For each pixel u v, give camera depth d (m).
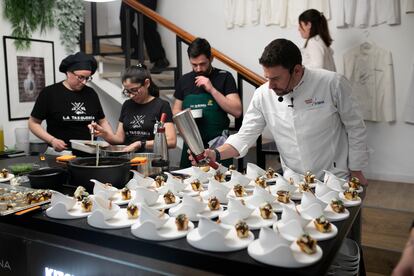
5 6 3.21
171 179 1.45
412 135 3.70
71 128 2.74
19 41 3.33
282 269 0.85
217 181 1.46
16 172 1.78
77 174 1.47
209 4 4.61
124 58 3.82
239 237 1.00
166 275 1.00
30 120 2.70
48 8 3.53
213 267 0.91
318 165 1.86
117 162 1.59
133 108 2.54
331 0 3.88
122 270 1.07
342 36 3.87
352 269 1.32
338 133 1.84
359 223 1.56
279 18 4.15
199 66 2.44
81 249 1.14
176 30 3.19
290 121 1.85
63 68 2.68
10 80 3.30
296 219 1.06
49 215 1.18
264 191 1.28
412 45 3.59
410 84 3.59
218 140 2.50
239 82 2.84
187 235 1.00
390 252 2.26
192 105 2.57
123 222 1.11
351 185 1.49
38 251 1.21
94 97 2.84
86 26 4.29
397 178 3.77
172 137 2.41
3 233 1.28
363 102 3.81
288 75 1.61
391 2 3.57
